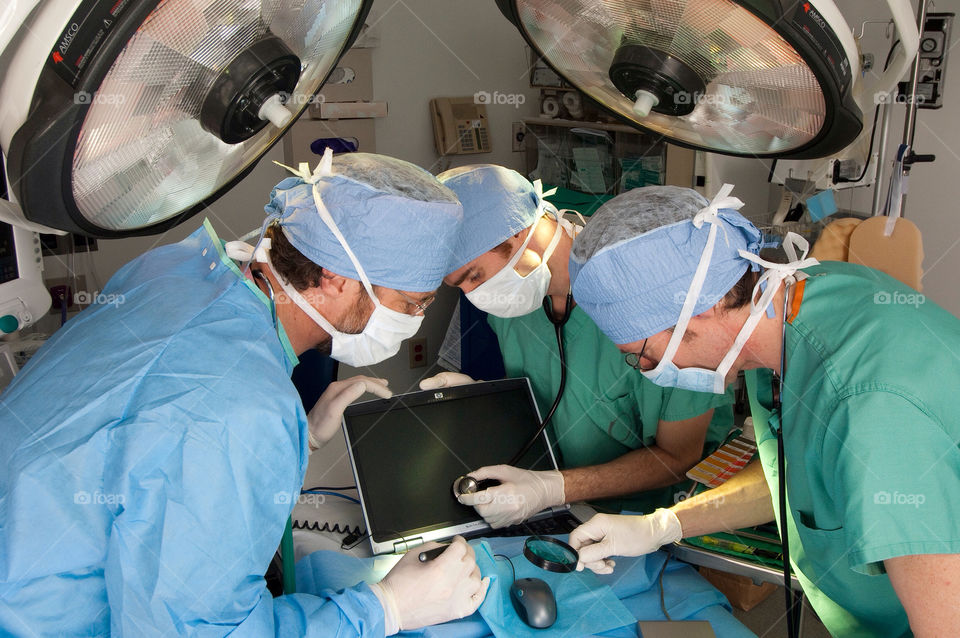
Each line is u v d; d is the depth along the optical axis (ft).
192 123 2.74
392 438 4.93
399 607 3.61
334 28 2.98
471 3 11.50
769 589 6.46
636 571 4.21
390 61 11.16
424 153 11.83
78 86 2.05
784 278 3.53
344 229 3.44
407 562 3.89
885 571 3.08
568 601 3.92
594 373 5.57
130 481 2.93
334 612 3.38
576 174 11.15
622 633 3.81
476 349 10.54
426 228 3.55
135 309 3.49
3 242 5.47
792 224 7.88
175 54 2.39
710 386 3.76
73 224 2.59
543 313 5.74
